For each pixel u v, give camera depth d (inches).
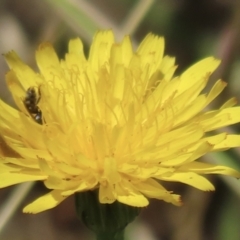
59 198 5.5
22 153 5.6
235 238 7.6
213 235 7.7
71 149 5.7
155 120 5.8
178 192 7.8
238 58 7.7
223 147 5.7
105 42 6.3
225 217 7.7
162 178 5.6
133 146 5.8
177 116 5.9
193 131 5.7
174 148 5.7
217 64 6.2
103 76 6.0
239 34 7.7
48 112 5.8
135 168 5.6
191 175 5.6
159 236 7.8
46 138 5.6
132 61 6.0
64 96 5.9
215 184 7.7
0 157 5.6
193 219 7.8
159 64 6.2
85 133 5.8
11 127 5.8
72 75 6.0
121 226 5.8
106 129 5.8
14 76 6.1
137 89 6.0
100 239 5.8
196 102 5.8
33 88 5.9
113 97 6.0
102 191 5.5
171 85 6.1
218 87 5.9
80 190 5.5
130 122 5.8
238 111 5.9
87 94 6.0
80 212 5.8
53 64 6.2
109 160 5.5
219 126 5.8
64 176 5.6
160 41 6.3
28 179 5.6
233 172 5.6
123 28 7.1
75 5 7.1
